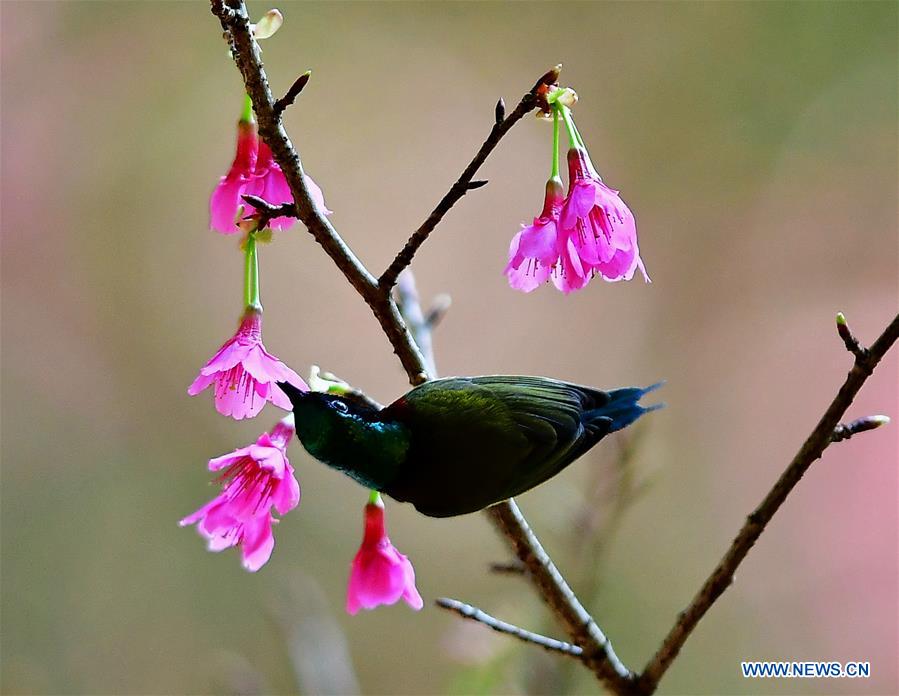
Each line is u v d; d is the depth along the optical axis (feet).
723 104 17.46
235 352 10.55
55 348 16.07
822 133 17.08
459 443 10.59
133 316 16.48
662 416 16.34
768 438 15.70
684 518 15.16
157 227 16.79
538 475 10.62
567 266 10.61
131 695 14.11
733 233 17.06
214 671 13.44
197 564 15.06
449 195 10.59
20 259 16.19
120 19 17.04
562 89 10.60
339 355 16.80
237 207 10.64
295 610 11.35
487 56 18.06
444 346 16.93
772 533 14.51
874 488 14.55
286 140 10.57
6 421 15.57
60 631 14.49
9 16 16.56
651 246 17.22
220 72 17.39
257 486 10.57
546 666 11.11
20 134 16.44
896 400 15.12
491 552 15.07
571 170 10.61
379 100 17.83
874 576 14.01
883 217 16.56
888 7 17.03
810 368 15.99
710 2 17.74
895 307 16.20
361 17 18.02
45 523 15.25
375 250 17.28
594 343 16.97
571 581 11.08
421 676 14.23
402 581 10.64
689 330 16.83
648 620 13.92
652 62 17.71
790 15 17.39
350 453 10.57
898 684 13.34
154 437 16.10
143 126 16.97
